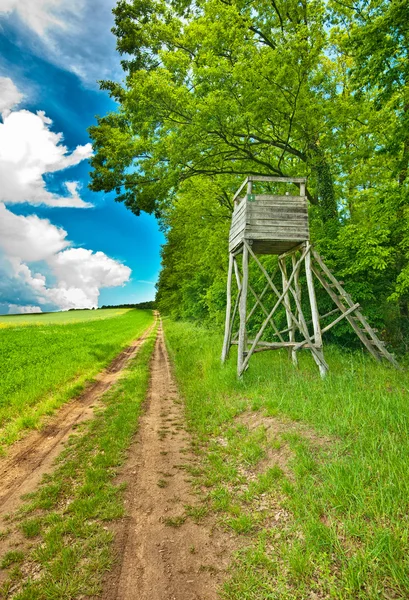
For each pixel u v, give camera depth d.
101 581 2.95
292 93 10.51
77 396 9.53
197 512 3.97
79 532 3.57
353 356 9.93
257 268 14.47
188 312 33.66
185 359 14.15
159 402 8.78
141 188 12.83
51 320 50.62
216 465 5.05
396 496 3.38
